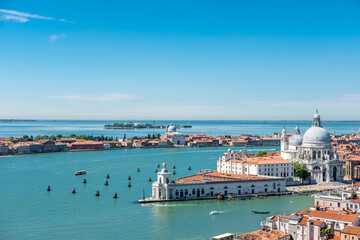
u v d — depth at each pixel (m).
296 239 189.62
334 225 191.38
